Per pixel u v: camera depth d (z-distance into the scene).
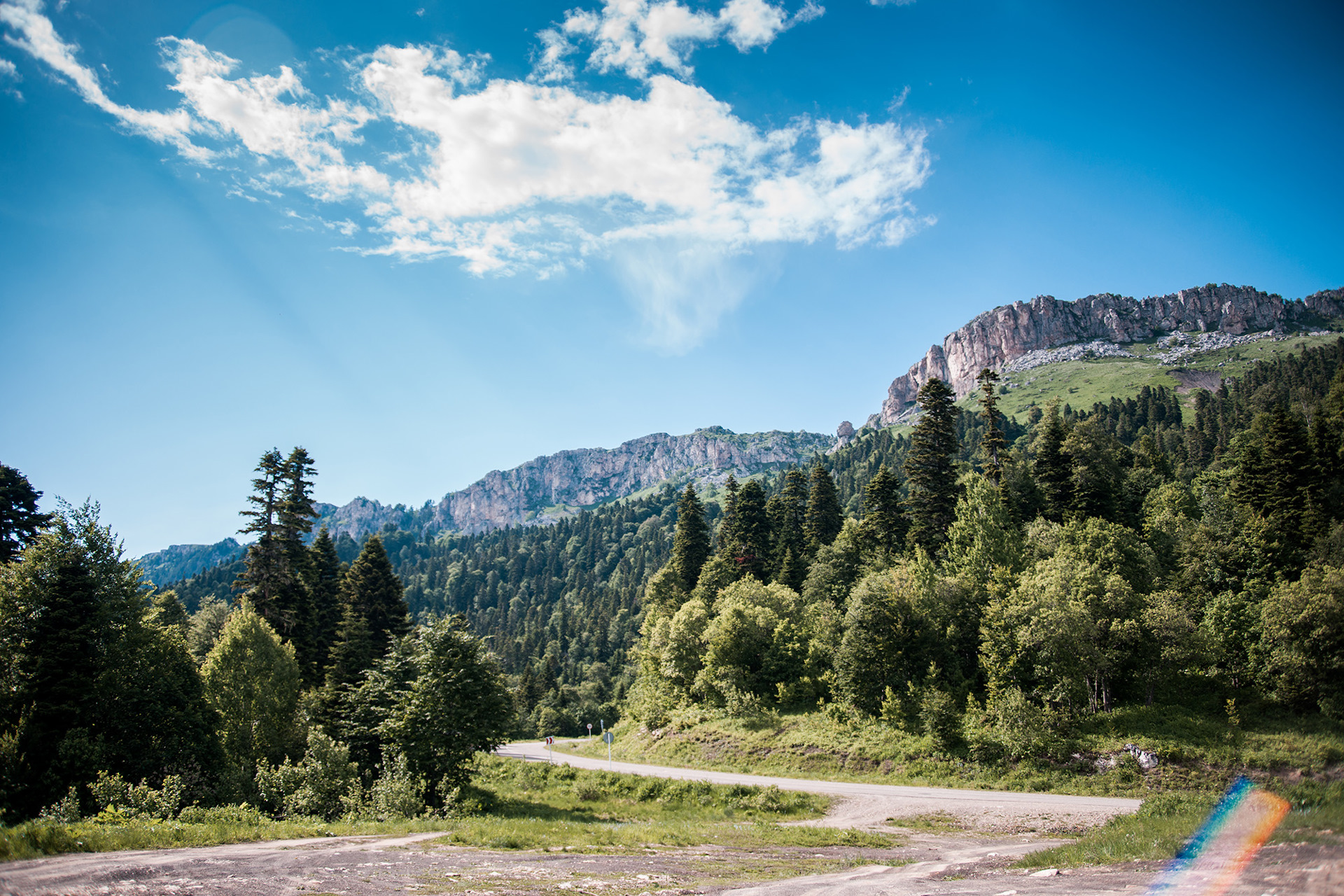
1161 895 8.39
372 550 48.50
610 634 145.12
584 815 28.77
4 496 38.16
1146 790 29.50
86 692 25.39
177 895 9.73
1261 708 33.88
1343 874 7.74
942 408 58.44
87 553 27.61
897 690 41.19
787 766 39.56
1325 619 32.97
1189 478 88.25
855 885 11.70
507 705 31.80
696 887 11.62
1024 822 24.09
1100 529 47.69
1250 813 14.59
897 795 30.19
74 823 18.33
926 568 46.22
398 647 33.78
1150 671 36.12
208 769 27.27
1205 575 45.62
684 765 44.31
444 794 28.27
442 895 10.28
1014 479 59.78
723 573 69.44
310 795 24.70
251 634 33.53
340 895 10.11
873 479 62.41
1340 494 47.47
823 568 58.72
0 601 25.31
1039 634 36.19
